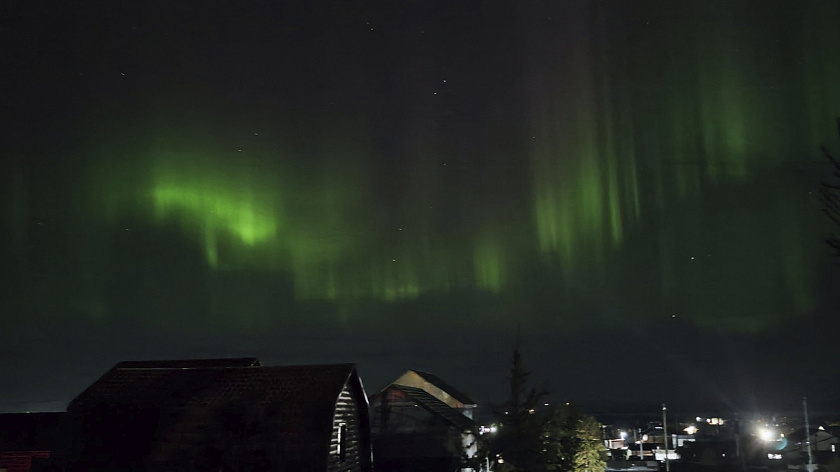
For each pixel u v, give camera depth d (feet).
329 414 66.95
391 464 121.08
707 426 260.62
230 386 73.87
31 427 83.05
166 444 67.41
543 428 79.77
